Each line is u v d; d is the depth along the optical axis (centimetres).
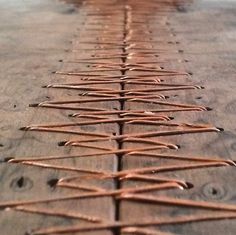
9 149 12
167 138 13
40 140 13
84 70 19
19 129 14
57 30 27
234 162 12
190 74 19
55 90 17
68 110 15
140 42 24
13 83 18
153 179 11
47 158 12
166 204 10
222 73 19
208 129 13
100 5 35
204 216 10
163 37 25
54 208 10
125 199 10
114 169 11
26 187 11
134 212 10
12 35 25
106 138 13
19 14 32
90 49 23
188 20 29
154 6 34
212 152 12
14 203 10
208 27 27
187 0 37
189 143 13
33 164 12
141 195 10
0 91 17
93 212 10
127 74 19
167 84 17
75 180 11
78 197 10
